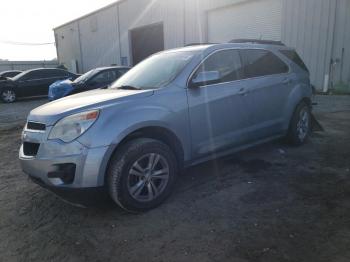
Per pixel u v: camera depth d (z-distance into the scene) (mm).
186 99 3881
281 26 13672
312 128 6289
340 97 11445
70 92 10289
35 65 37312
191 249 2832
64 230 3256
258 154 5316
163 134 3764
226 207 3555
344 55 11953
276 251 2738
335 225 3098
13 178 4781
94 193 3307
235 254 2729
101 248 2924
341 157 5051
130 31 24438
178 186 4172
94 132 3207
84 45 31688
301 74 5660
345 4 11633
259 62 4938
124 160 3326
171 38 20016
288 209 3443
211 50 4332
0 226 3387
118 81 4754
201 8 17391
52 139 3268
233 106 4387
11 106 13914
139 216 3459
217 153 4359
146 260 2725
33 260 2805
